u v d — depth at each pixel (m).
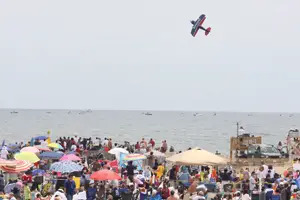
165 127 152.38
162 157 36.69
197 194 21.03
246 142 41.38
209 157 24.23
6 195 19.11
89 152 41.50
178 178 28.22
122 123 178.88
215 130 137.50
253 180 25.31
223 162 24.20
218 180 27.28
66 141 45.56
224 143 88.31
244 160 39.50
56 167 24.09
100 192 22.62
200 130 136.62
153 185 24.69
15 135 99.81
